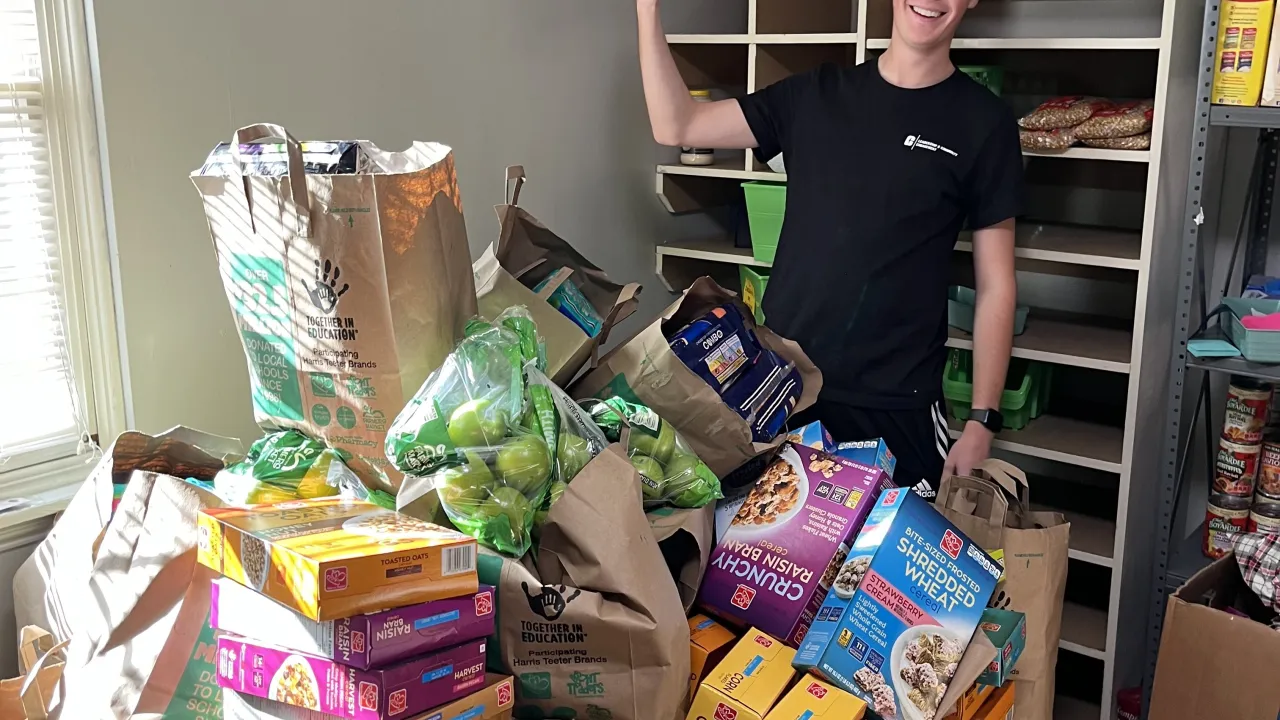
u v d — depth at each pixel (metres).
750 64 2.62
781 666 1.41
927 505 1.49
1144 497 2.45
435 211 1.46
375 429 1.50
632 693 1.30
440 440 1.37
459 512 1.35
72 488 1.86
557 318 1.73
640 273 2.94
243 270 1.51
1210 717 1.90
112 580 1.42
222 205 1.49
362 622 1.13
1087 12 2.62
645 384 1.63
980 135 2.13
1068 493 2.78
